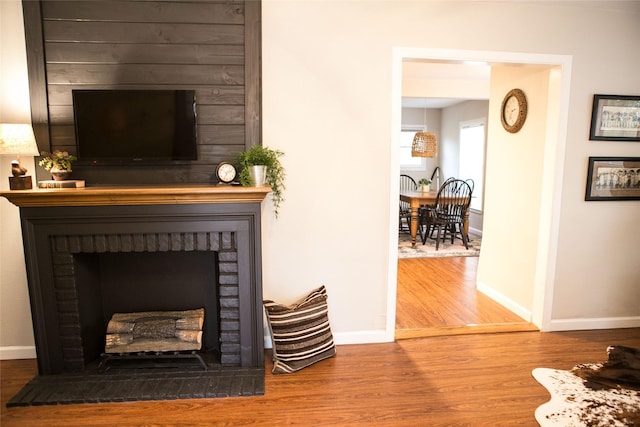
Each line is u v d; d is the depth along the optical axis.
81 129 2.33
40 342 2.34
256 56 2.49
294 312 2.51
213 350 2.67
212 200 2.25
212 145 2.54
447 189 7.01
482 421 1.98
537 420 1.99
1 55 2.34
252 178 2.35
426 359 2.60
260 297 2.41
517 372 2.44
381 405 2.11
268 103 2.54
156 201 2.22
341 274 2.75
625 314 3.09
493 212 3.69
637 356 2.63
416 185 7.64
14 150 2.12
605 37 2.77
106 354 2.38
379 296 2.80
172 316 2.48
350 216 2.70
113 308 2.62
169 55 2.45
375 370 2.46
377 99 2.61
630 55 2.81
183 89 2.46
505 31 2.66
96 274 2.55
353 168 2.65
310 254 2.70
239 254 2.35
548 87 2.91
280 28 2.49
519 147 3.28
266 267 2.69
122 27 2.40
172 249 2.32
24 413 2.03
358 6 2.53
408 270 4.62
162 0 2.41
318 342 2.54
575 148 2.85
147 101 2.36
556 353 2.68
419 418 2.01
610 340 2.87
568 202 2.90
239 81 2.51
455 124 7.57
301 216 2.66
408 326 3.09
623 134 2.87
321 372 2.43
